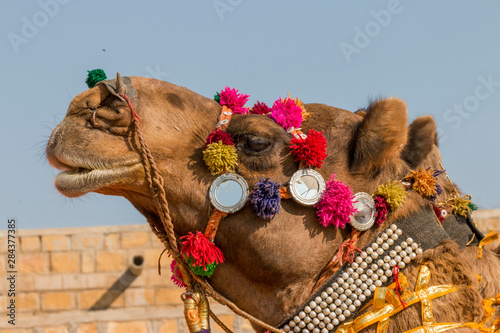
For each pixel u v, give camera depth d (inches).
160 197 122.6
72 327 473.4
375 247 121.7
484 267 129.9
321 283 123.4
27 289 494.0
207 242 122.5
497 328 121.4
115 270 501.7
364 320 117.0
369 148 124.2
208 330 131.3
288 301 125.0
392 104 121.3
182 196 125.0
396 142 123.0
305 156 122.6
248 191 122.7
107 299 497.4
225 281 130.2
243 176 124.3
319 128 129.7
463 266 120.5
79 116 121.7
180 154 125.2
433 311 116.0
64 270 498.9
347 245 122.6
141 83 128.3
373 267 121.2
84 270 500.4
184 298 131.7
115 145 120.4
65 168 122.0
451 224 133.5
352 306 120.4
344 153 127.9
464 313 116.6
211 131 128.2
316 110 134.1
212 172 123.4
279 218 123.1
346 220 120.4
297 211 123.6
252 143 124.3
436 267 120.0
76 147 119.2
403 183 126.7
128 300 497.4
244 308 131.2
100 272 501.0
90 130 120.4
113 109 122.2
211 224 123.5
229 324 455.5
